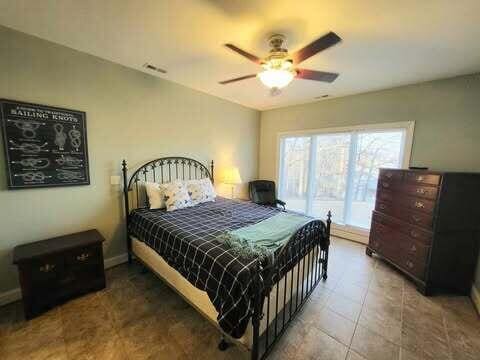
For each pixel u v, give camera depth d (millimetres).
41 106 1987
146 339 1619
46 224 2123
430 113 2766
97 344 1572
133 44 2004
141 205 2811
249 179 4613
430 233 2191
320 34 1733
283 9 1452
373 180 3428
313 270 2293
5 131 1834
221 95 3605
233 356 1493
